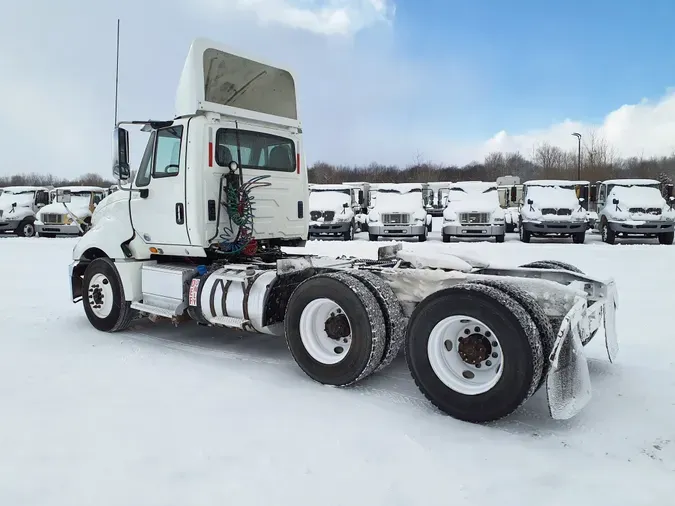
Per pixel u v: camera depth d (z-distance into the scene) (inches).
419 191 818.2
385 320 167.5
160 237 229.0
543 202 727.1
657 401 159.3
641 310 273.6
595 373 183.3
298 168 255.6
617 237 820.0
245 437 136.5
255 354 215.0
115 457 125.6
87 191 914.1
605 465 123.0
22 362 200.2
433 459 125.6
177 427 142.2
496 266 211.2
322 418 149.2
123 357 208.2
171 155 222.5
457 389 149.5
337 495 110.3
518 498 109.2
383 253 220.4
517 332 138.3
